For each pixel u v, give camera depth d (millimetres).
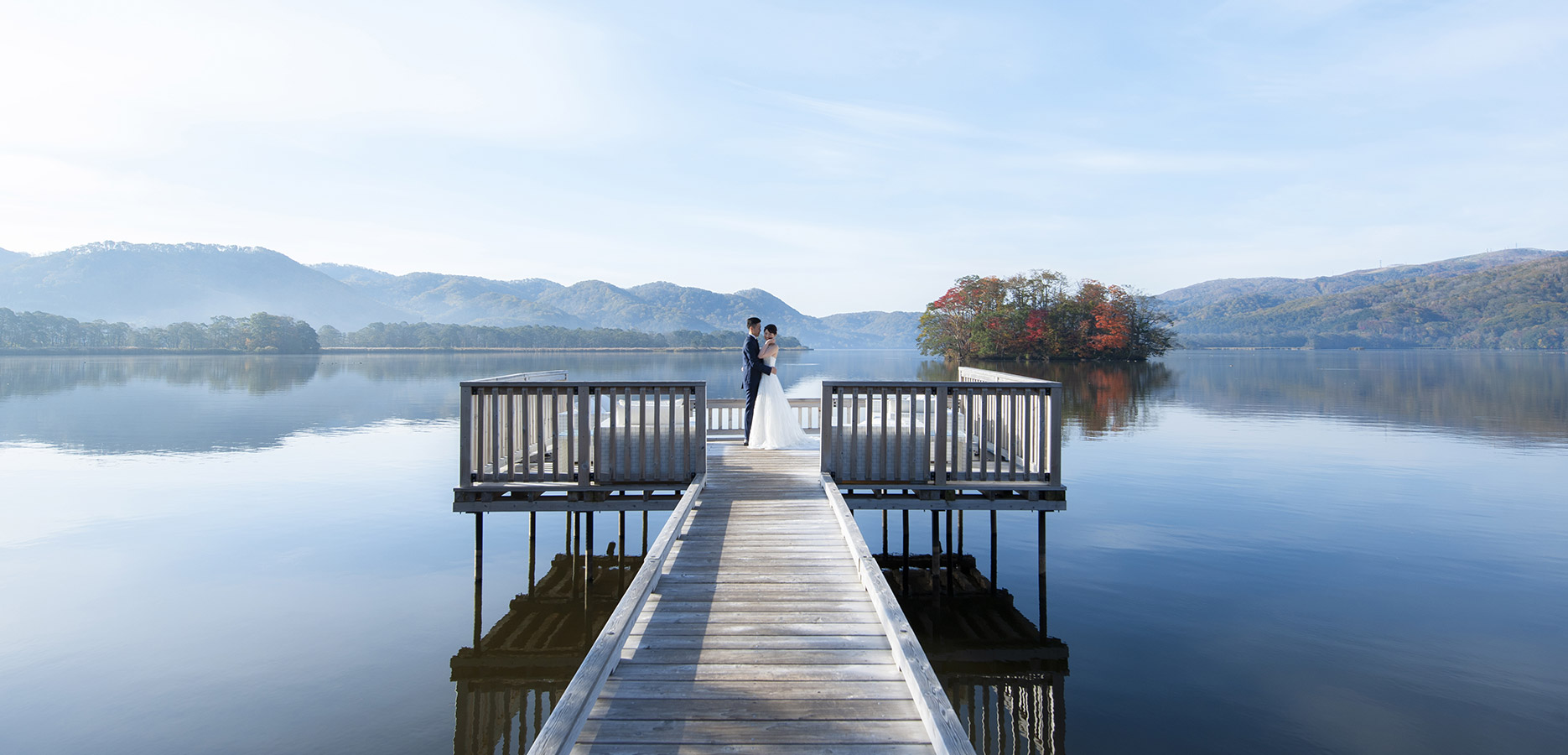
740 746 3432
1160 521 11844
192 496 14242
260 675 6570
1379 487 14312
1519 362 93312
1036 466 8336
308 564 9984
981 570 9695
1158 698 6016
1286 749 5207
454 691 6293
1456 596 8320
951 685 6324
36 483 15484
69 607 8289
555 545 11180
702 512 7168
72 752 5238
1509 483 14664
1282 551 10117
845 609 5020
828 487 7492
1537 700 5859
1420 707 5781
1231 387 44031
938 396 7984
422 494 14461
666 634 4629
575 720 3289
